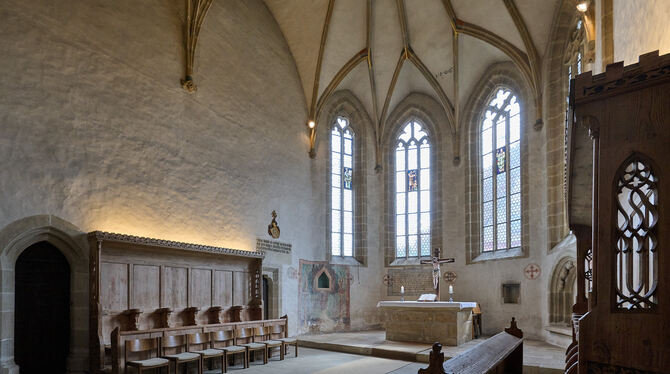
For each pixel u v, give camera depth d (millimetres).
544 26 14711
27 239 9039
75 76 10148
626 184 3096
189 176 12664
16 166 8883
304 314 16484
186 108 12836
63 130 9766
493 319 16125
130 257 10094
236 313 12312
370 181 19750
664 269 2889
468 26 16453
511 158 16641
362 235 19203
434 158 19328
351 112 19812
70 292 9633
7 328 8461
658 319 2881
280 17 16828
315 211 17688
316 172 17984
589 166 4824
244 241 14273
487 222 17500
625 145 3102
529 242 15156
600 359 3049
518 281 15336
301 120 17672
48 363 9273
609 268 3090
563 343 12320
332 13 16734
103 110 10648
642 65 3062
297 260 16500
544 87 14867
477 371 5031
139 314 9742
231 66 14602
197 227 12719
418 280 18578
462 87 18438
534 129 15297
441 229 18578
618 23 8555
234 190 14156
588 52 11094
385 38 18031
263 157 15508
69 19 10180
